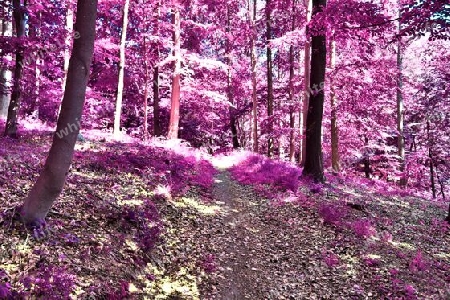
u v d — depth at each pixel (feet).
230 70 92.07
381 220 34.24
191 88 75.72
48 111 82.33
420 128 89.20
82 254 17.49
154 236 22.07
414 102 84.28
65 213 21.29
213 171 50.16
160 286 18.39
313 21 36.65
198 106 98.27
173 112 70.74
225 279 20.68
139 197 28.25
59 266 15.83
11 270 14.55
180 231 25.46
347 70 57.93
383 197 47.39
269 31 73.15
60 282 14.34
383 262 24.77
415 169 91.15
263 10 81.05
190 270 20.76
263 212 33.04
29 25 44.29
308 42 53.36
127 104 97.04
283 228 29.45
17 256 15.53
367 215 34.96
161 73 87.15
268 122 76.54
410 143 104.22
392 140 99.14
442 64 64.13
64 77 58.59
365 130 78.28
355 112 70.54
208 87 92.12
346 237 28.40
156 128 79.71
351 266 23.76
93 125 83.82
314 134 43.24
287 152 121.60
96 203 23.98
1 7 40.32
